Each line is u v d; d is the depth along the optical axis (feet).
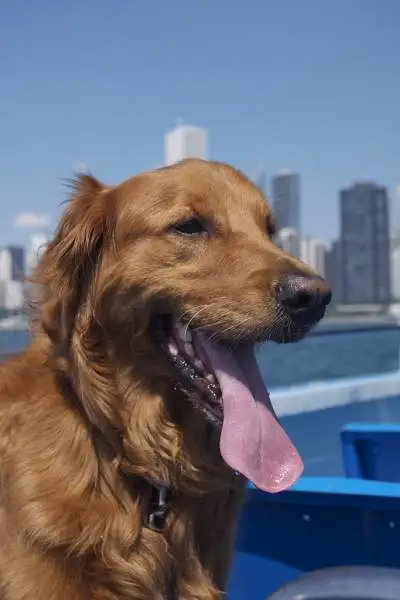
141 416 2.60
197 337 2.64
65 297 2.66
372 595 2.52
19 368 2.78
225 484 2.66
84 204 2.74
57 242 2.71
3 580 2.42
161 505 2.58
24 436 2.58
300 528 2.85
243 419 2.54
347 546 2.79
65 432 2.56
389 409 7.11
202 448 2.65
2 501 2.52
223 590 2.69
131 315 2.60
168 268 2.62
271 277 2.51
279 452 2.51
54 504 2.44
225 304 2.55
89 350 2.62
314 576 2.65
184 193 2.67
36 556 2.40
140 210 2.66
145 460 2.58
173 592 2.57
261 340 2.53
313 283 2.47
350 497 2.69
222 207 2.69
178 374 2.61
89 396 2.59
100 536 2.43
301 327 2.51
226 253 2.61
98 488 2.54
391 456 3.56
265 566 2.91
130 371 2.61
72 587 2.40
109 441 2.57
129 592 2.45
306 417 6.78
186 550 2.59
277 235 3.03
